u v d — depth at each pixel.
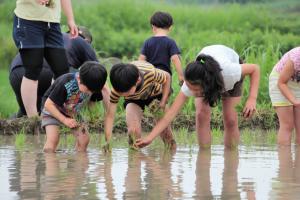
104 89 11.71
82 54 14.39
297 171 9.15
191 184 8.20
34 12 13.73
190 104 16.53
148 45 13.96
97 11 41.91
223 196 7.55
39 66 14.02
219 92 10.79
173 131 14.79
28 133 14.45
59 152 11.20
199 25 41.03
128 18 41.72
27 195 7.60
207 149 11.59
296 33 41.41
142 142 11.23
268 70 18.59
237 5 44.75
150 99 11.69
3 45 34.50
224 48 11.55
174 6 44.22
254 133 14.62
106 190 7.84
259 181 8.39
